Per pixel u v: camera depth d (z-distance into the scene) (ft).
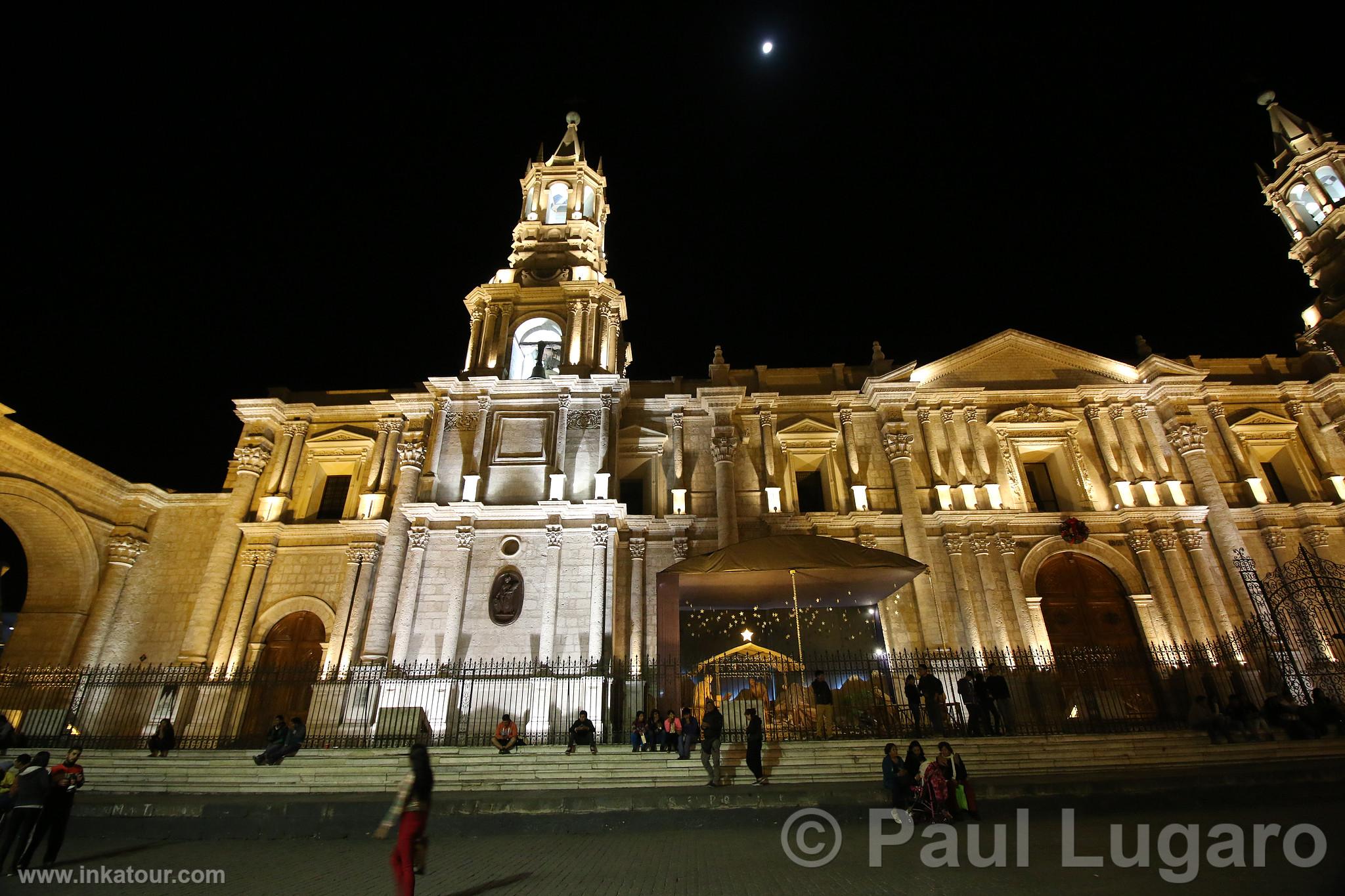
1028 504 100.73
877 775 58.49
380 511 100.83
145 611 100.17
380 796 54.49
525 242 120.16
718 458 100.12
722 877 32.68
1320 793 49.73
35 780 36.52
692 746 61.62
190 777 61.31
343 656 91.56
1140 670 88.69
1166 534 94.38
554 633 85.76
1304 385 105.81
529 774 59.11
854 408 105.91
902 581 80.23
